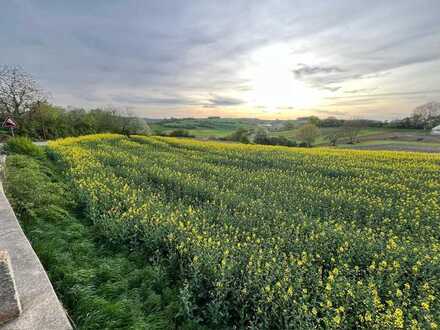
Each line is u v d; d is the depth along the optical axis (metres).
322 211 9.02
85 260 5.49
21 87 44.34
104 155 18.23
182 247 5.40
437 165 18.05
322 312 3.74
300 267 4.93
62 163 15.43
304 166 17.03
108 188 9.41
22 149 16.05
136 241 6.31
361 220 8.60
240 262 4.87
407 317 3.70
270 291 4.08
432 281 4.55
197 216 7.27
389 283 4.54
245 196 9.89
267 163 18.81
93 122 57.62
